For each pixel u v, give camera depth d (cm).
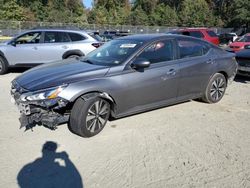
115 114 495
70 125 461
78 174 366
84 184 347
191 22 6806
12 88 498
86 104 445
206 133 491
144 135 477
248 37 1739
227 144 452
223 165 391
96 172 371
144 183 350
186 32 1748
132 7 8819
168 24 7075
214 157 411
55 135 471
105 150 426
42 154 412
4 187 338
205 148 438
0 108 598
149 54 527
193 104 644
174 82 556
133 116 557
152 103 538
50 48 988
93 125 463
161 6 7506
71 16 7344
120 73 486
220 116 574
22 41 998
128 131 491
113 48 557
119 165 388
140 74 505
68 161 395
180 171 376
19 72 1043
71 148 430
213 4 7131
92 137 466
